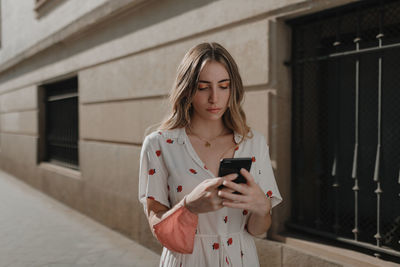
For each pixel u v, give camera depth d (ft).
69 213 19.53
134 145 14.93
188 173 4.82
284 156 9.70
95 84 17.75
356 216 8.53
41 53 24.79
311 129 9.98
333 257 8.37
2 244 14.80
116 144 16.12
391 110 8.64
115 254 13.53
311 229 9.34
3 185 28.35
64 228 16.84
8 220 18.30
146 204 4.98
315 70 9.80
